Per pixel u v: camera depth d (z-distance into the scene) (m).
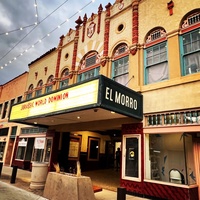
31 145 15.52
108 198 7.18
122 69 10.02
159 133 7.71
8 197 6.77
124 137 8.64
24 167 14.61
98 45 11.75
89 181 6.38
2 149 18.78
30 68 18.25
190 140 7.34
